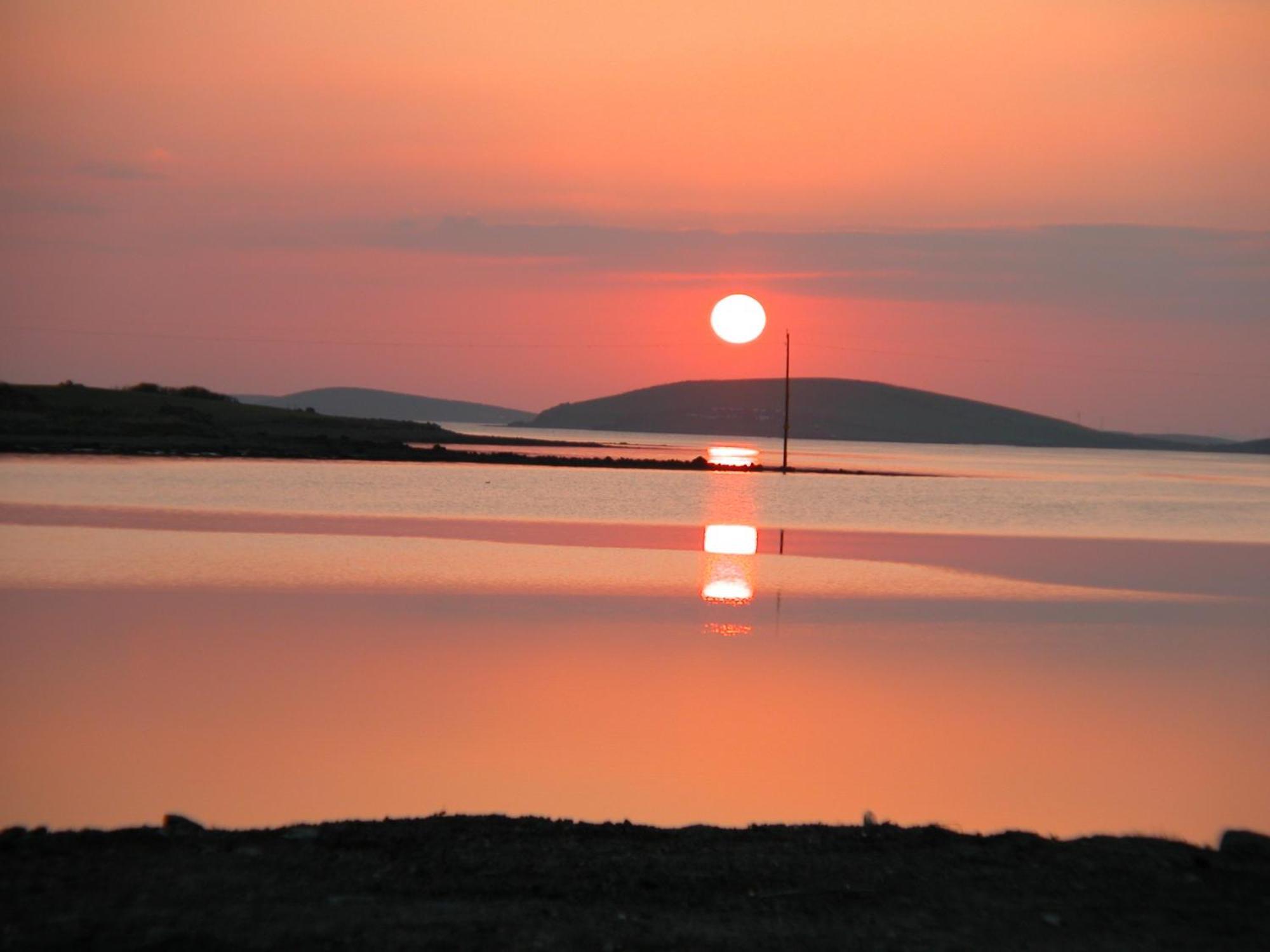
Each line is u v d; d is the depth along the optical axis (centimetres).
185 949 1559
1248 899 1873
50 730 3256
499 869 1973
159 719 3388
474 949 1605
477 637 4781
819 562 7700
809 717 3575
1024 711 3681
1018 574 7394
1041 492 18438
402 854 2042
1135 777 3005
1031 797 2836
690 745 3238
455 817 2319
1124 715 3656
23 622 4850
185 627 4822
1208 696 3944
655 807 2706
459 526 9438
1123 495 18300
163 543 7644
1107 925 1761
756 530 10056
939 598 6197
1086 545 9538
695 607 5694
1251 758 3194
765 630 5116
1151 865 2028
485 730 3353
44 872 1845
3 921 1641
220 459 18375
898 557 8225
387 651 4428
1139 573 7644
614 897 1864
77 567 6469
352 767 2966
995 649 4781
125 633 4662
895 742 3312
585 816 2638
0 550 7144
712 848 2134
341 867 1955
